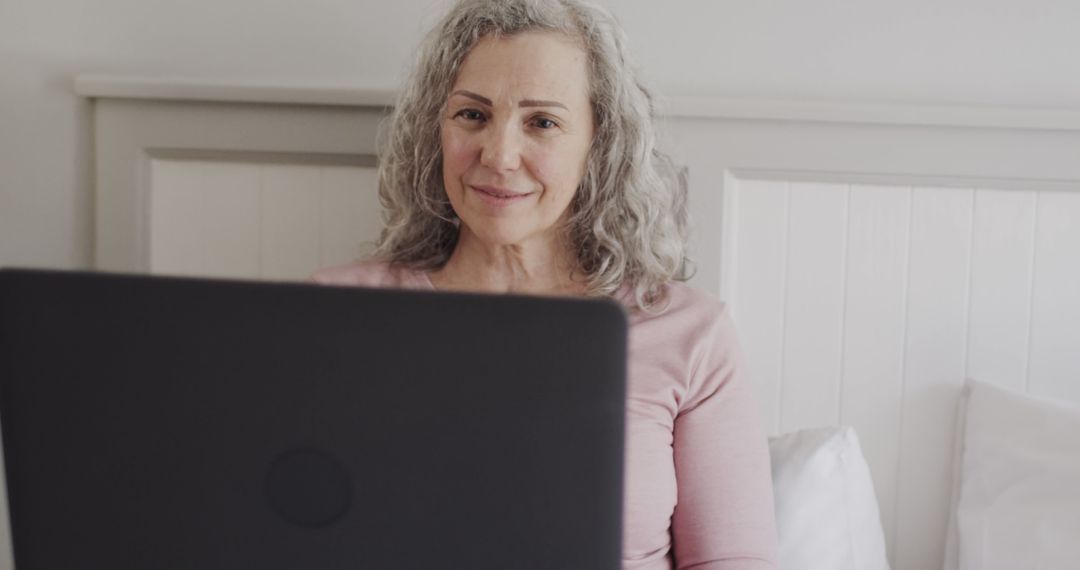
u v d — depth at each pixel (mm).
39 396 757
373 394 714
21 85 1692
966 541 1492
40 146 1698
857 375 1618
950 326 1598
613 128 1387
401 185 1448
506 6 1343
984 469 1510
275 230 1676
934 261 1592
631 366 1344
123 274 735
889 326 1607
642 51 1610
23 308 745
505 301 697
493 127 1319
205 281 722
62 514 776
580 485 713
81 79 1649
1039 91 1569
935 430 1610
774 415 1640
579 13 1373
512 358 700
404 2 1632
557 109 1324
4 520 1666
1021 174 1560
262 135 1648
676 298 1414
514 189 1325
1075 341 1579
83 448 759
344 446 722
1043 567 1399
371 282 1419
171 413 739
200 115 1659
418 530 728
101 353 740
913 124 1558
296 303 712
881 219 1593
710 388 1360
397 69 1646
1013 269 1581
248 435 732
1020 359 1590
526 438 709
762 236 1612
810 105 1559
